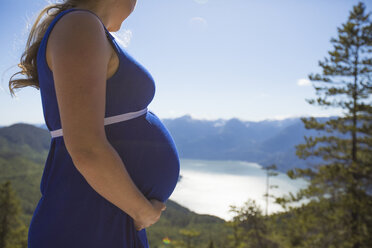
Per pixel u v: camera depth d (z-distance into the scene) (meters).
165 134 0.89
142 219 0.66
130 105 0.72
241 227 25.16
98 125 0.56
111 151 0.57
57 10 0.78
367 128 12.85
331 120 13.81
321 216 13.12
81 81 0.55
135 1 0.88
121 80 0.67
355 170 12.52
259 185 176.12
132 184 0.61
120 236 0.68
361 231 12.03
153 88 0.78
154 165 0.80
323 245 13.16
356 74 13.19
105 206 0.67
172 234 68.12
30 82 0.84
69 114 0.54
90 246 0.66
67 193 0.67
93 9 0.78
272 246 20.83
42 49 0.64
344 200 12.31
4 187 31.05
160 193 0.83
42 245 0.66
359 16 13.25
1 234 30.06
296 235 14.77
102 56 0.59
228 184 178.62
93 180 0.56
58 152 0.70
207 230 69.25
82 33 0.57
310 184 13.73
